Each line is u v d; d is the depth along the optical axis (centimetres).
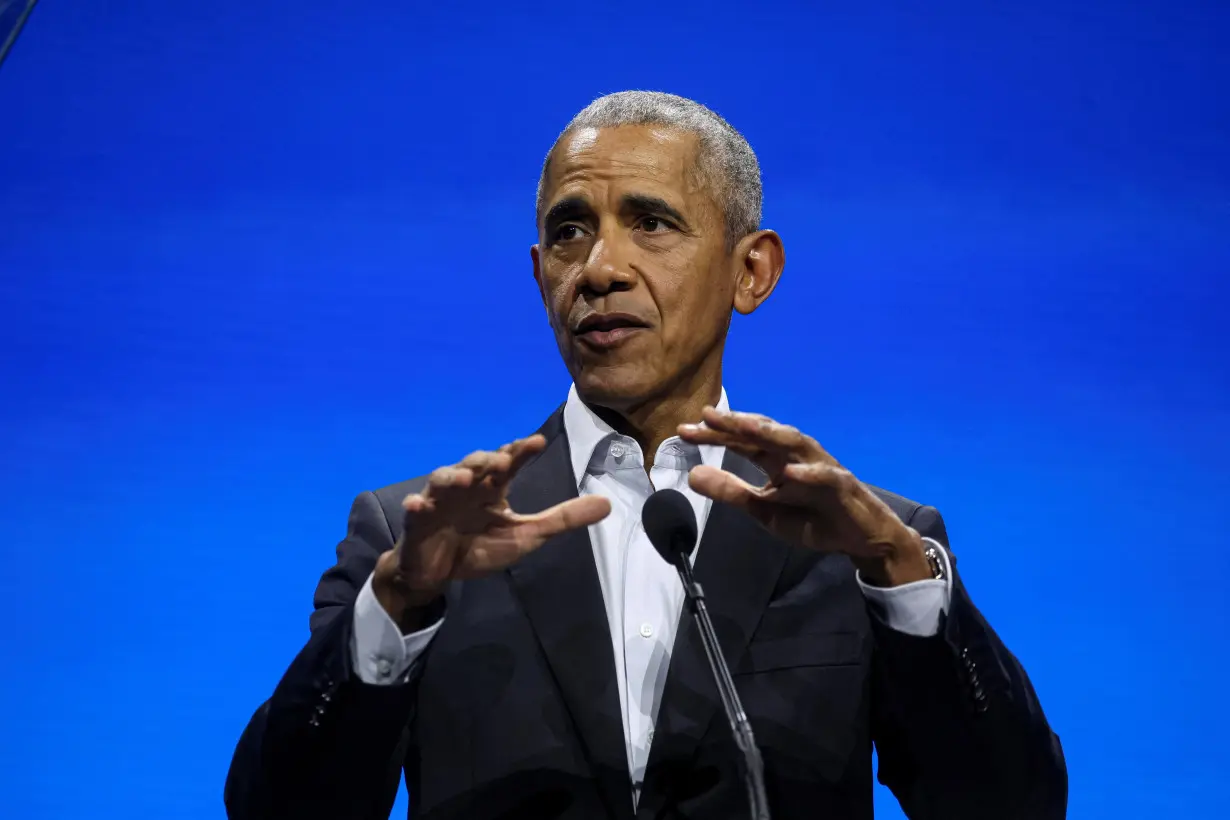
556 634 589
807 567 612
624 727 579
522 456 479
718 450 647
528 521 504
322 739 526
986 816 561
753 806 436
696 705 577
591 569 605
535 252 707
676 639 591
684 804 563
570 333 622
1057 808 572
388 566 517
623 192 620
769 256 682
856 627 602
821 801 572
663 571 615
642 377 616
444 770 573
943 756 554
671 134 636
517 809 564
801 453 503
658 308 616
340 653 525
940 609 529
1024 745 550
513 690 580
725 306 648
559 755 568
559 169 638
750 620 597
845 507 509
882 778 617
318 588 630
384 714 527
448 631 595
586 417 650
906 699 548
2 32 1094
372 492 655
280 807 540
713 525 620
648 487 640
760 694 582
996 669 544
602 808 562
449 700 581
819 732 579
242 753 565
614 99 655
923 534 636
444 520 493
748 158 672
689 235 626
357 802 543
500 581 605
